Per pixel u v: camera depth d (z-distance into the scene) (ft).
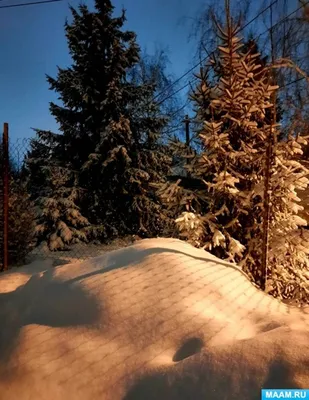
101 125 30.66
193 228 13.37
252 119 15.23
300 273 13.52
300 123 19.49
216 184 13.35
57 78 31.55
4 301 10.45
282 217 13.82
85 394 5.77
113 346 6.81
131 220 30.99
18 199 18.10
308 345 5.59
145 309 7.64
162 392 5.41
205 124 13.37
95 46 30.78
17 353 6.91
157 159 31.40
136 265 9.54
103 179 30.19
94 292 8.38
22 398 5.88
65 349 6.86
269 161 12.10
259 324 7.50
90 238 28.40
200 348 6.39
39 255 21.76
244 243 13.99
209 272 9.52
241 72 13.83
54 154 31.91
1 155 16.61
